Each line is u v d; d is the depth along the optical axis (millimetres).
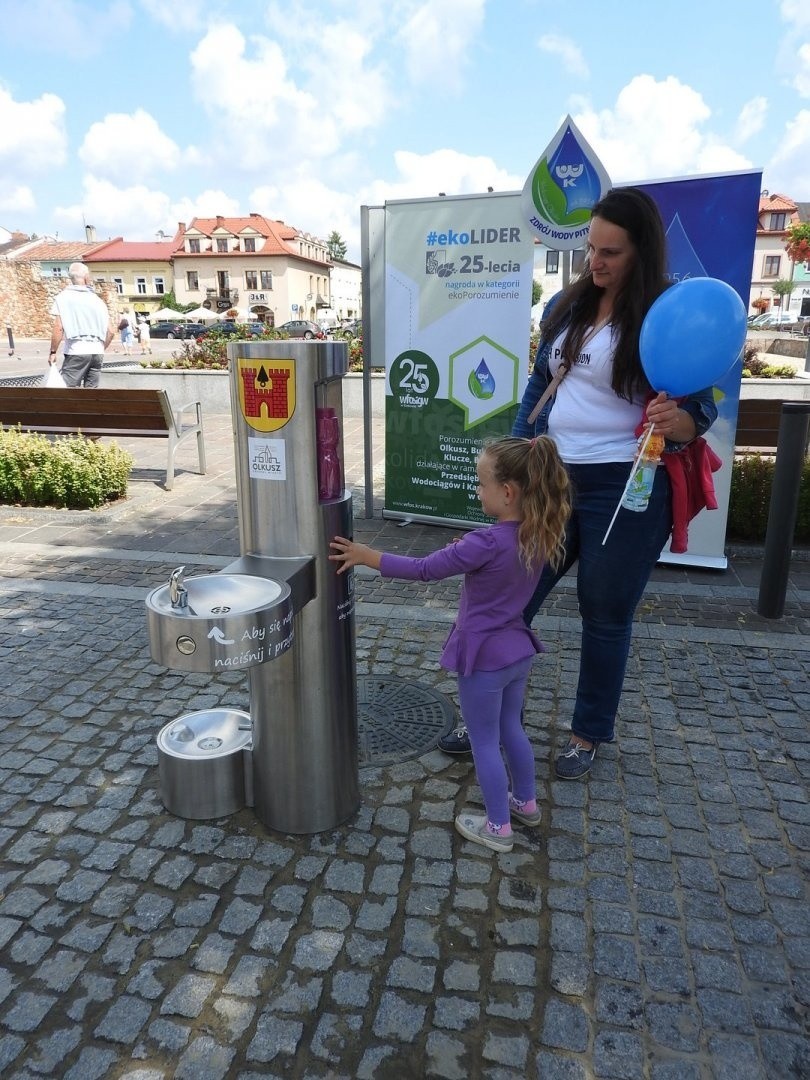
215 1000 1979
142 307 84875
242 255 82375
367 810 2736
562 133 4484
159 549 5574
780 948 2166
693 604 4633
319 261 93375
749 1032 1912
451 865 2469
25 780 2898
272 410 2223
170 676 3689
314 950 2133
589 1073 1801
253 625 1956
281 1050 1846
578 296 2766
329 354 2225
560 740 3197
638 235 2512
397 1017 1935
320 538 2342
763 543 5711
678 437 2598
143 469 8305
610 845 2578
